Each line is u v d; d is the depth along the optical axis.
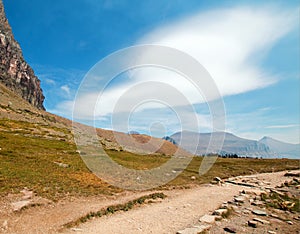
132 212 15.77
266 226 13.24
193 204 18.31
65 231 11.74
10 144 46.38
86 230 11.98
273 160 82.19
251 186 28.72
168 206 17.64
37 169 26.02
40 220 12.90
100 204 16.53
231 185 29.62
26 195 16.69
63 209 14.91
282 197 22.84
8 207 14.11
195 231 11.73
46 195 17.22
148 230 12.16
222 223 13.52
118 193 20.80
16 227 11.78
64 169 28.48
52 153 42.31
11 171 22.77
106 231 11.89
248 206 18.12
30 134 76.00
